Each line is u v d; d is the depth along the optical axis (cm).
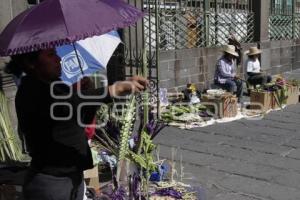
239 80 916
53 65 260
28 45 253
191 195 454
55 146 256
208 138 704
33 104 256
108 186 450
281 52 1312
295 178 532
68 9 270
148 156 396
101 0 286
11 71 269
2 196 380
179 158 605
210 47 1038
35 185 260
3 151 448
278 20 1316
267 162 589
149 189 437
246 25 1181
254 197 480
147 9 861
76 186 266
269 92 880
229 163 586
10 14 615
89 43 475
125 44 836
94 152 442
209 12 1050
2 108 464
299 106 932
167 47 942
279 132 736
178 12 964
